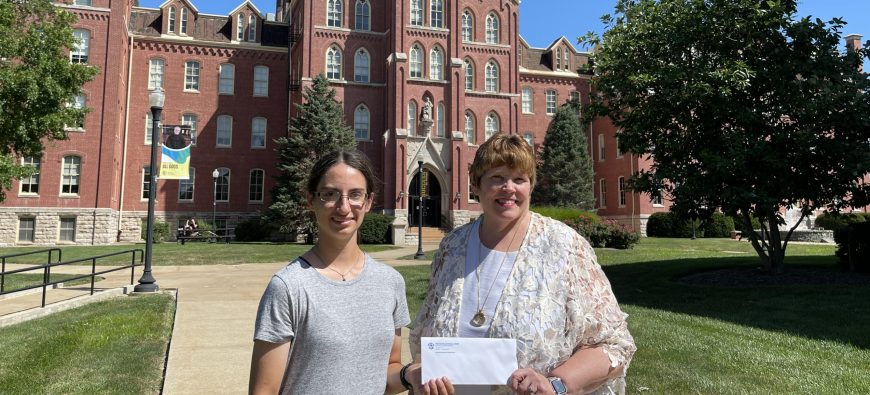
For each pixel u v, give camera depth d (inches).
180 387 204.2
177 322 324.8
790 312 341.7
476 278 104.4
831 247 930.7
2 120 656.4
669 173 488.1
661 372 215.6
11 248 1018.1
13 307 390.6
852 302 366.6
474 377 90.4
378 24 1453.0
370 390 97.3
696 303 383.2
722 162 433.7
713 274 529.3
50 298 430.9
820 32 455.2
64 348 258.4
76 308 378.3
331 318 95.4
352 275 103.9
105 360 238.7
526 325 95.9
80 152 1225.4
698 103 472.7
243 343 273.7
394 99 1352.1
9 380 209.9
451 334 101.0
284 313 93.4
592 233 890.7
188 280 554.3
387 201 1327.5
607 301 100.9
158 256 804.0
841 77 450.3
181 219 1425.9
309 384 93.3
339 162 104.4
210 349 260.5
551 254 101.7
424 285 473.1
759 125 463.8
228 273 629.9
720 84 448.8
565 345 97.7
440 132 1408.7
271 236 1343.5
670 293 432.1
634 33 508.4
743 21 459.8
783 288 434.0
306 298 95.0
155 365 237.3
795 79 457.7
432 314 107.2
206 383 209.3
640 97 522.0
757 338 273.6
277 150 1311.5
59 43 722.2
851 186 467.2
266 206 1493.6
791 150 454.6
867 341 265.0
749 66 464.1
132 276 489.4
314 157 1210.0
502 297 99.5
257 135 1512.1
